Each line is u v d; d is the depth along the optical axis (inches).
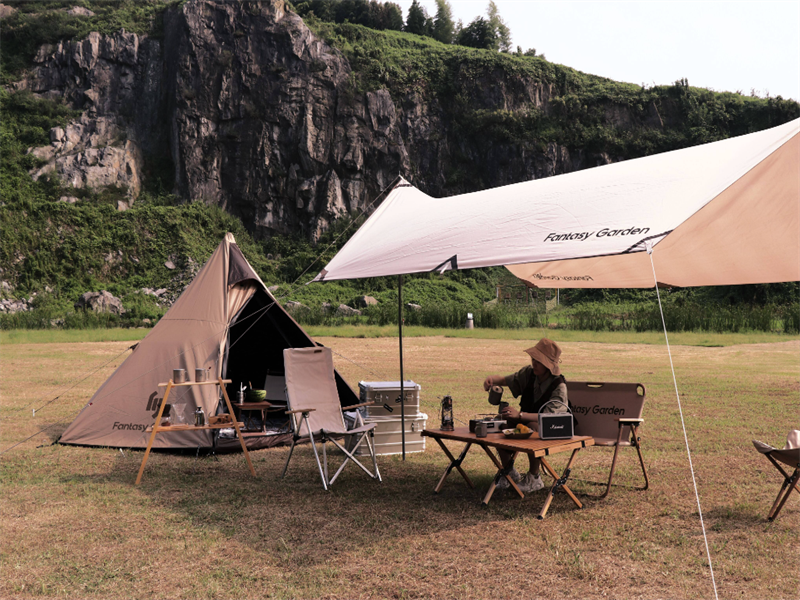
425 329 1107.3
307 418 220.4
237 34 2391.7
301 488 215.2
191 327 282.2
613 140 2420.0
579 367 585.9
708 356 691.4
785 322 1035.3
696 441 285.6
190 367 273.4
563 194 213.3
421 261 197.2
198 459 258.2
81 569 146.4
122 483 221.1
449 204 267.4
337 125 2389.3
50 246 1940.2
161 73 2439.7
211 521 180.9
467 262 179.6
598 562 150.8
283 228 2338.8
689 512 188.5
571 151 2444.6
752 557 154.7
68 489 213.0
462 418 338.3
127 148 2329.0
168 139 2391.7
